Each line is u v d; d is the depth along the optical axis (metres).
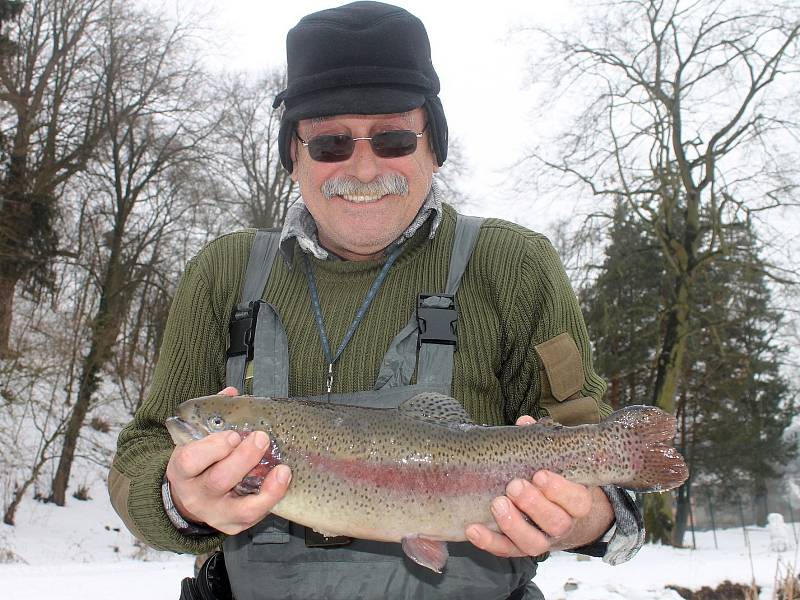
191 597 0.77
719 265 5.70
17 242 6.56
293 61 0.76
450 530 0.68
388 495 0.68
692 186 5.82
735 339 7.00
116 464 0.76
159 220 8.26
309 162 0.74
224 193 8.08
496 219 0.78
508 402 0.76
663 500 5.88
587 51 5.76
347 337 0.72
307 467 0.68
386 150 0.72
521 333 0.72
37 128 6.88
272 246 0.80
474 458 0.68
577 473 0.69
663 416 0.71
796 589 2.08
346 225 0.72
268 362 0.73
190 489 0.61
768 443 8.66
